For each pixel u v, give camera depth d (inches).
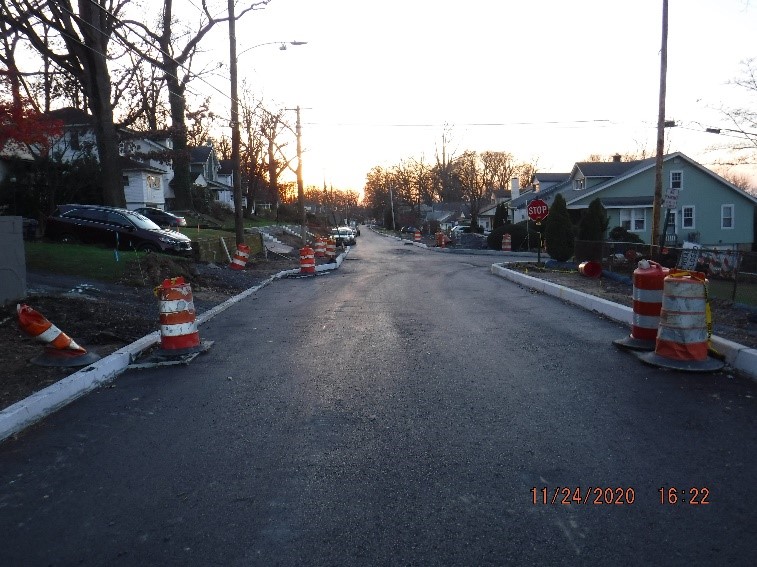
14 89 630.5
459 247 1918.1
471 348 356.8
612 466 187.6
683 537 147.7
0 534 155.6
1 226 413.7
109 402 266.8
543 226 1567.4
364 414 241.8
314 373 307.9
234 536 151.9
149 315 464.1
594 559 138.9
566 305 520.4
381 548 145.1
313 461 197.2
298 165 1568.7
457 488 175.5
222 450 208.2
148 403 264.2
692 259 603.2
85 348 352.5
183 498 173.0
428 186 3713.1
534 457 195.6
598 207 955.3
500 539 148.2
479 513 160.9
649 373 287.6
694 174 1690.5
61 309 422.0
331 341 390.6
